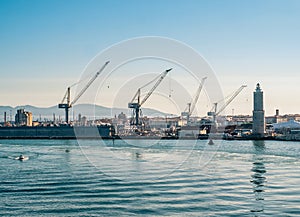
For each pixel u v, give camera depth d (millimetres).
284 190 48094
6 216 36719
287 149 126875
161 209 38625
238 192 46719
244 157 96250
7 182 54500
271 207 39344
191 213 37219
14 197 44281
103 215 36719
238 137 197125
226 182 54094
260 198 43344
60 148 129750
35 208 39406
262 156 99000
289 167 74000
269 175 61719
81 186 50625
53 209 38938
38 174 62594
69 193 46188
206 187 49844
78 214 37156
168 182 53688
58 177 58938
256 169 70250
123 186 50375
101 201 42000
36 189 48969
